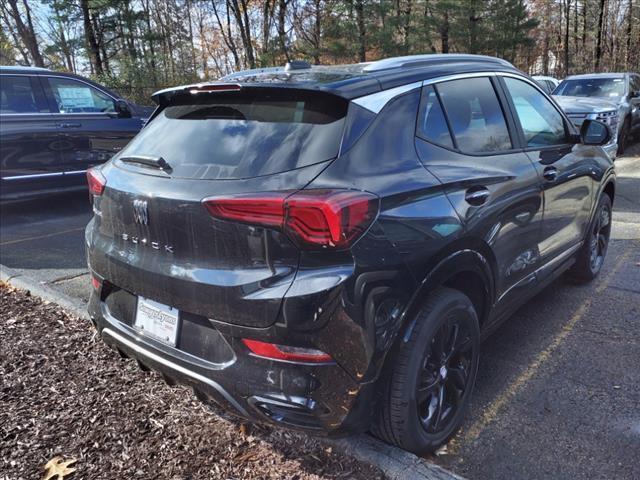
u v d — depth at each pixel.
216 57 31.61
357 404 2.07
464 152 2.74
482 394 3.02
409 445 2.38
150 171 2.45
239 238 2.03
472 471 2.42
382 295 2.07
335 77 2.45
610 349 3.47
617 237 5.89
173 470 2.39
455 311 2.46
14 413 2.81
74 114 7.50
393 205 2.15
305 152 2.15
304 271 1.96
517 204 2.96
